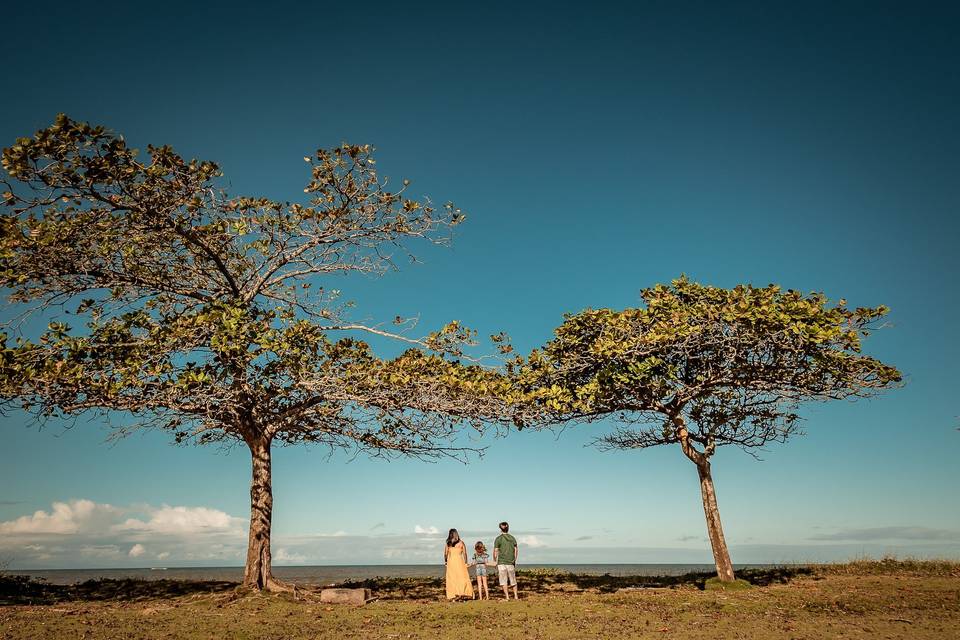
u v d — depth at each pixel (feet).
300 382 49.49
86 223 46.96
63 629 34.42
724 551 53.11
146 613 41.06
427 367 52.85
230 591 51.42
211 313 47.32
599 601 45.91
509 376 56.85
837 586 51.16
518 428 56.24
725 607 41.57
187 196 49.03
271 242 55.62
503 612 41.22
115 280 50.65
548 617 39.11
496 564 49.03
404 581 66.49
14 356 42.98
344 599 46.62
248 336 48.42
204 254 54.24
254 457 53.11
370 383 49.88
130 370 44.32
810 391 52.13
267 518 52.06
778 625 35.29
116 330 47.62
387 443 57.31
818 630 33.58
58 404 45.01
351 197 54.34
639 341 52.60
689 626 35.50
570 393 53.88
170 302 53.26
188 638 32.78
